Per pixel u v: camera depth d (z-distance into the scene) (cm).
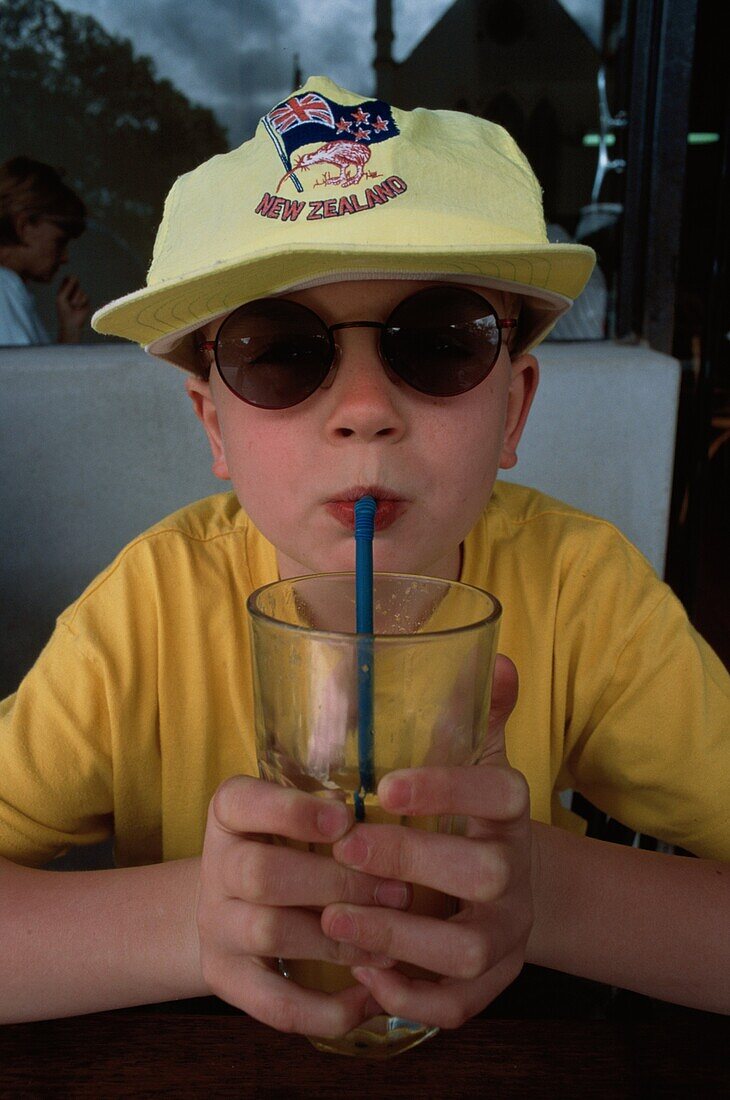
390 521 74
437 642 50
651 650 92
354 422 71
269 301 72
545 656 93
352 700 51
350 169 73
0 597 174
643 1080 55
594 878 68
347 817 50
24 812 83
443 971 50
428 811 49
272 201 74
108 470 170
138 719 91
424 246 67
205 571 98
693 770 87
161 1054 57
